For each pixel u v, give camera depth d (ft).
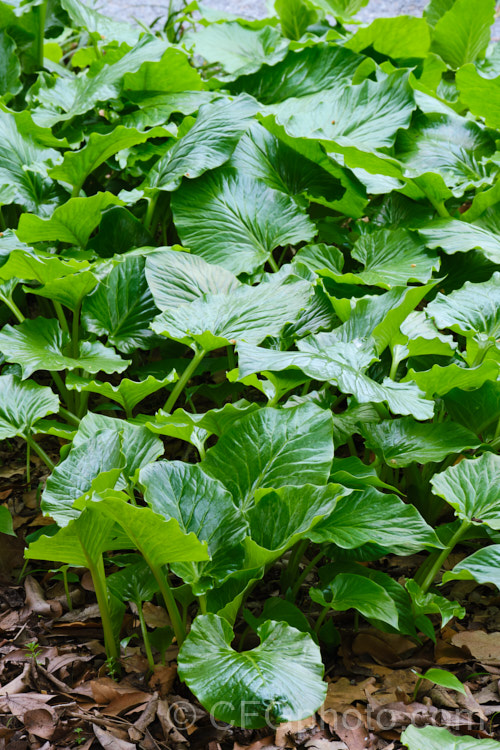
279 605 9.82
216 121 11.59
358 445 11.34
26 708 9.56
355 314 10.48
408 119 11.84
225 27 13.64
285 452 9.84
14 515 10.81
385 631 9.86
